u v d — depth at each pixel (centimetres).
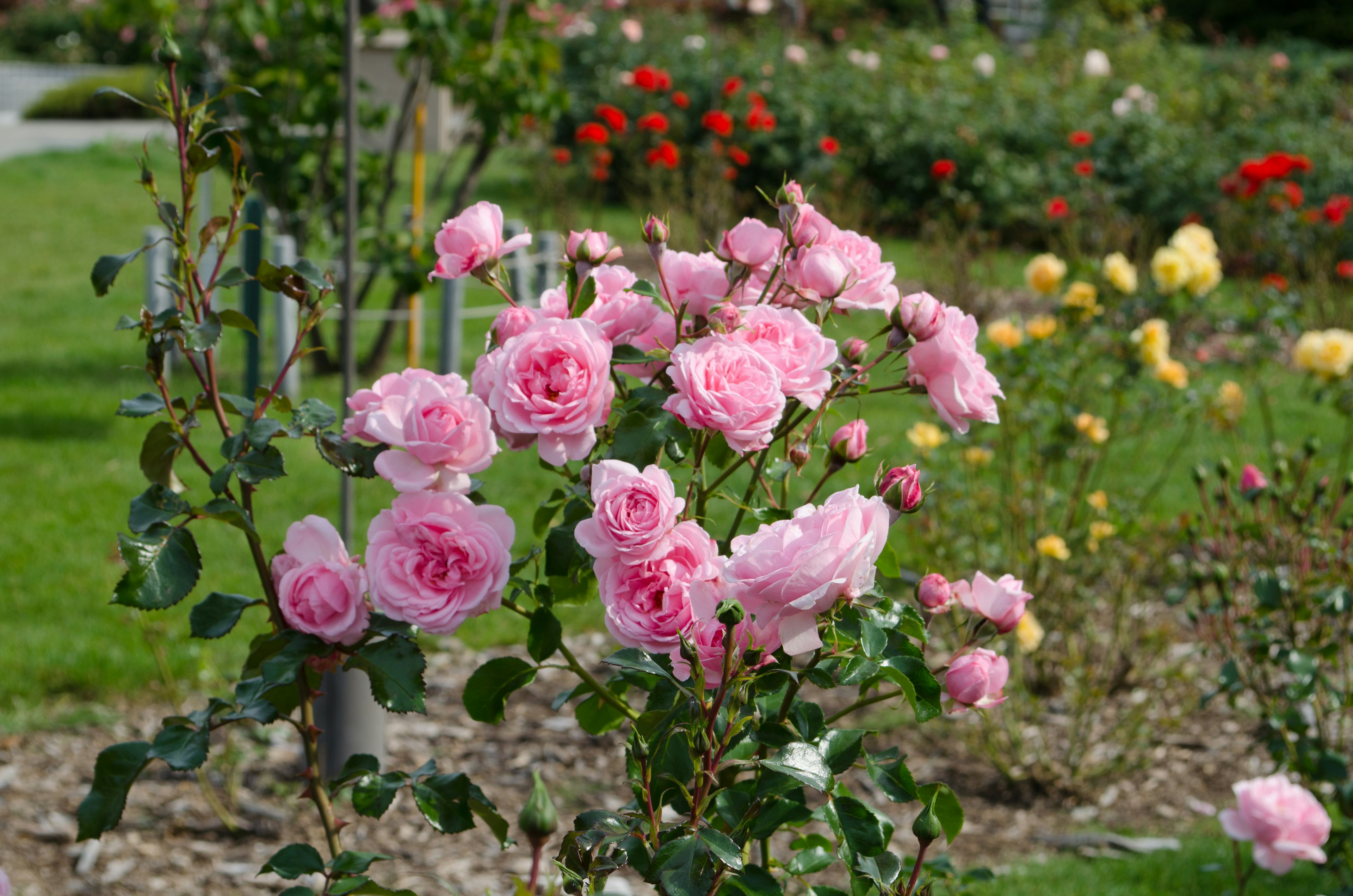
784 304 173
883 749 401
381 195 1038
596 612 481
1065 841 351
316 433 164
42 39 2958
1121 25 2011
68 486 570
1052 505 451
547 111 787
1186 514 379
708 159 1099
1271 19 2627
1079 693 391
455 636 458
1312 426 732
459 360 682
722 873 144
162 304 718
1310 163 907
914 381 161
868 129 1354
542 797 131
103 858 322
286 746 377
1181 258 512
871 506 123
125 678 405
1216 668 451
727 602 123
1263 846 236
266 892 313
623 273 168
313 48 738
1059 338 482
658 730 147
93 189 1393
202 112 163
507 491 582
